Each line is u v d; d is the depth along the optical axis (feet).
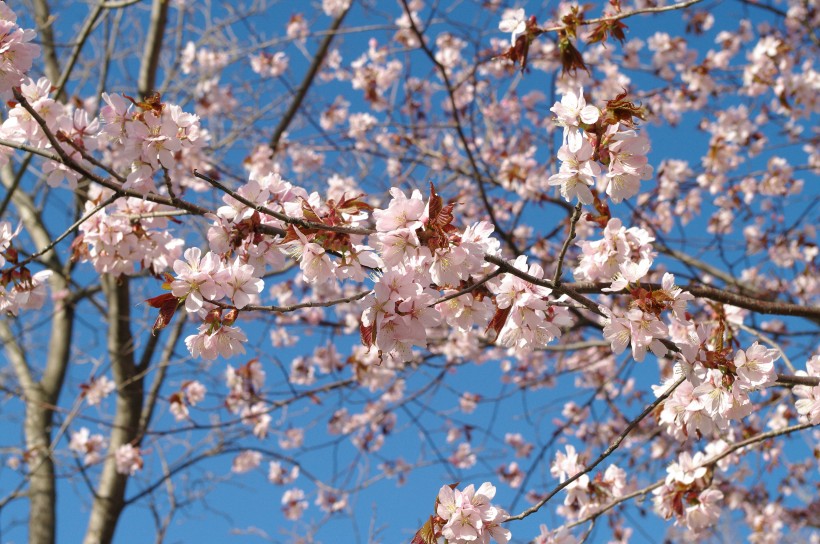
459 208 22.59
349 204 7.56
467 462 22.27
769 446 14.71
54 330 25.25
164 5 22.84
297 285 22.62
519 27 10.78
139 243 9.98
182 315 22.82
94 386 20.30
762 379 7.57
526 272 7.79
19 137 8.81
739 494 17.80
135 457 20.11
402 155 23.47
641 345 7.52
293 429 23.06
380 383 19.10
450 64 21.56
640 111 7.15
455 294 7.29
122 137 7.99
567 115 7.26
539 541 10.03
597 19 10.57
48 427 23.31
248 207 7.61
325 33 21.72
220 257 7.73
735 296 9.47
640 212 20.63
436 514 8.00
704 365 7.64
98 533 20.88
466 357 20.39
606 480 11.74
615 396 22.61
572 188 7.25
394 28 21.72
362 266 7.37
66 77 15.75
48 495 22.09
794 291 21.12
